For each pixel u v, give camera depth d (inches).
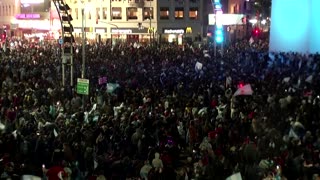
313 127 804.6
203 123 819.4
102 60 1900.8
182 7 3732.8
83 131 780.6
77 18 3900.1
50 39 3604.8
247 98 1013.2
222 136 745.0
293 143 673.0
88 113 938.1
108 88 1158.3
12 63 1768.0
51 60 1870.1
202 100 1003.9
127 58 1983.3
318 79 1227.9
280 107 896.3
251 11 4200.3
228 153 685.3
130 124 800.9
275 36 2199.8
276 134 727.1
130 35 3806.6
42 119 887.7
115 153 743.1
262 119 813.9
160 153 692.7
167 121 830.5
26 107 1018.7
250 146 656.4
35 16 4178.2
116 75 1435.8
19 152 724.7
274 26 2203.5
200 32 3730.3
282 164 612.4
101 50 2351.1
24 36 4013.3
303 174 597.6
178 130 830.5
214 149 701.3
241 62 1742.1
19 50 2444.6
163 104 984.3
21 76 1448.1
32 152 724.0
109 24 3818.9
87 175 650.2
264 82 1208.2
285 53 1943.9
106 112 941.2
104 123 816.3
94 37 3836.1
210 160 636.7
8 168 612.1
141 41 3565.5
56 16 3769.7
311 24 2145.7
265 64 1641.2
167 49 2415.1
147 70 1561.3
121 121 829.2
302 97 1009.5
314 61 1553.9
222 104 973.8
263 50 2461.9
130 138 775.7
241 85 1086.4
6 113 938.1
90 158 684.7
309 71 1396.4
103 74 1467.8
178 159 744.3
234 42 3184.1
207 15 3730.3
